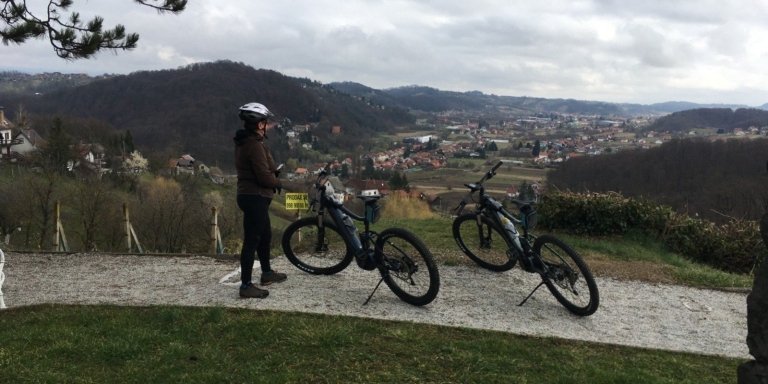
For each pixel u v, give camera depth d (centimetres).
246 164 497
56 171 2781
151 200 2611
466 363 381
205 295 537
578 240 875
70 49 819
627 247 852
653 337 490
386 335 427
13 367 360
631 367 403
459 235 672
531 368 384
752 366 239
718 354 456
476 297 557
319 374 357
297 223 603
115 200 2547
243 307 490
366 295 542
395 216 1444
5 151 5128
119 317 465
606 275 686
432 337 430
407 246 559
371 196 525
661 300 603
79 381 346
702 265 862
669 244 916
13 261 704
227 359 379
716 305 598
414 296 516
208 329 434
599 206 924
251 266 519
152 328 438
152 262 692
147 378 351
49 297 552
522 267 555
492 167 604
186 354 387
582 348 438
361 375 358
